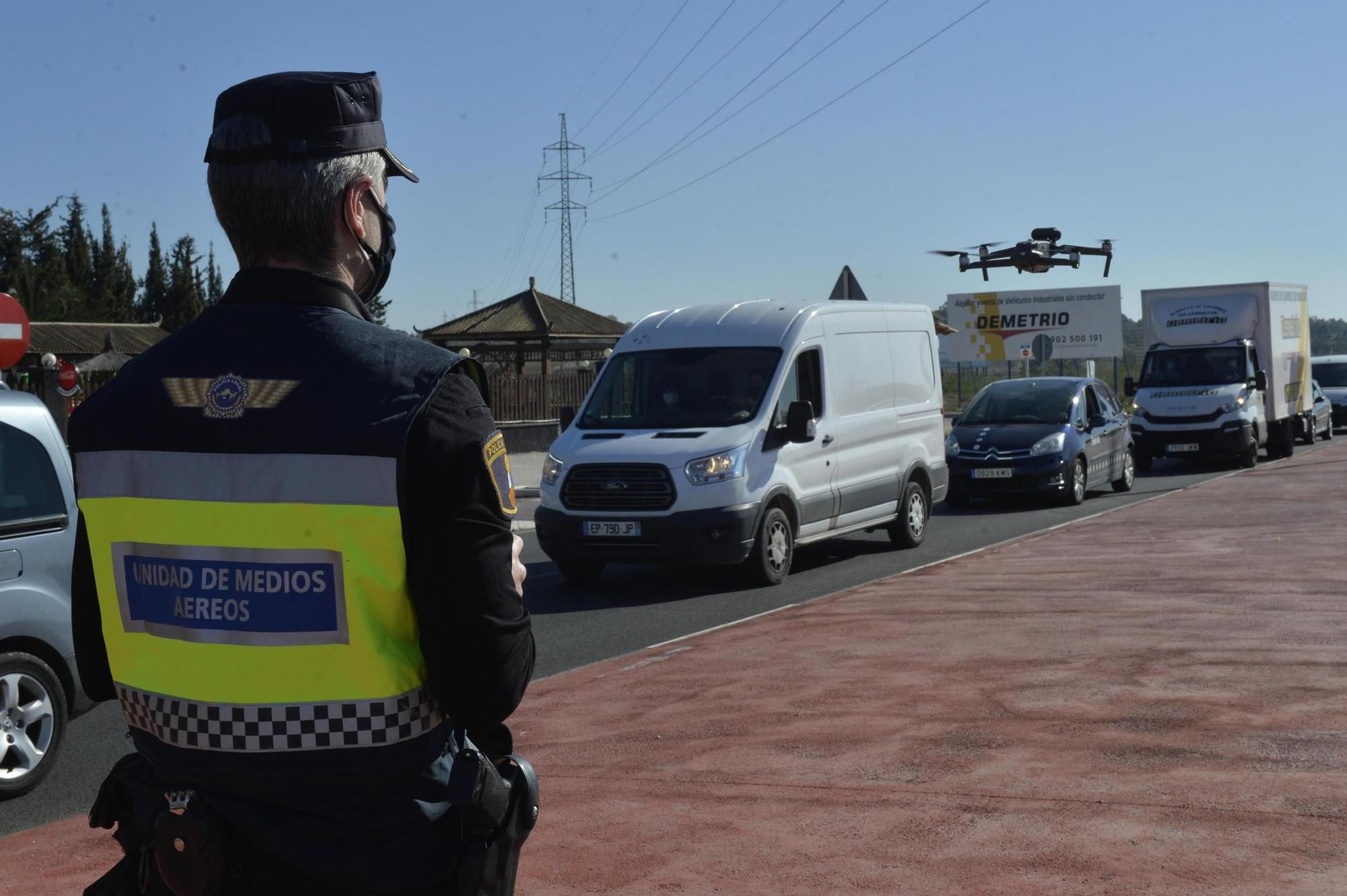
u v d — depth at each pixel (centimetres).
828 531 1220
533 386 3108
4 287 5797
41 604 606
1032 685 604
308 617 171
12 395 621
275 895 174
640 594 1111
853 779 476
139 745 186
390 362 176
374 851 173
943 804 439
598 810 462
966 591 934
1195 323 2483
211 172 189
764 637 814
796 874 386
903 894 365
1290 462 2462
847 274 1542
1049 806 428
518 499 2092
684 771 506
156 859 176
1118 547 1145
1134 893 355
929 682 630
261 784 173
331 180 186
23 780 594
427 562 170
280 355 179
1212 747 483
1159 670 618
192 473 176
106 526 185
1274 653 642
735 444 1105
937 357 1449
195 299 8150
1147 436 2423
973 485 1753
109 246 7788
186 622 177
